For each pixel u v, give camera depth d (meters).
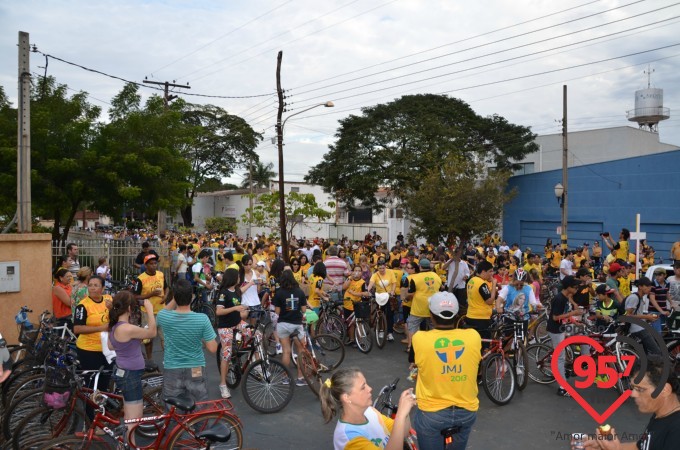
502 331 8.41
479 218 24.95
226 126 54.81
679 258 10.07
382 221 50.06
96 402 5.51
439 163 29.70
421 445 4.44
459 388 4.39
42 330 7.16
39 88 19.22
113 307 5.44
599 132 39.12
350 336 11.23
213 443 4.86
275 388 7.61
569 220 31.95
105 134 18.97
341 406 3.54
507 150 37.50
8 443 5.65
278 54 20.44
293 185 56.25
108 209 19.08
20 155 11.16
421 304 9.39
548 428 6.86
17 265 10.19
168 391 5.68
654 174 28.03
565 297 8.30
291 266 12.91
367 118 35.09
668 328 8.91
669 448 3.10
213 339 5.86
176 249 17.67
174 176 20.61
